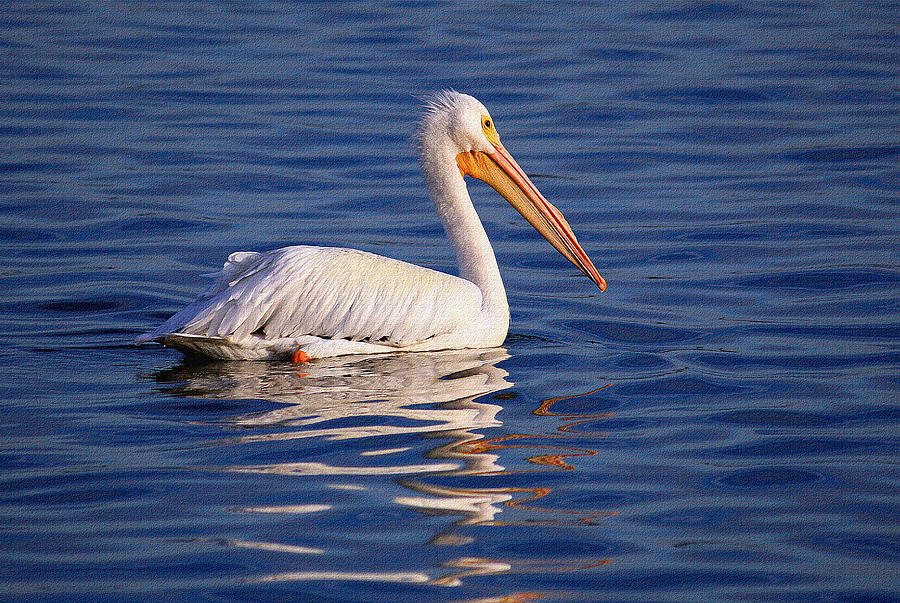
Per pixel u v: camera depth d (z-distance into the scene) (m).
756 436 10.61
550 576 8.08
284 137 22.38
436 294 13.09
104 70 26.45
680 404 11.44
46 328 13.72
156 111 23.69
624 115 23.91
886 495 9.40
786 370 12.48
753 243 17.28
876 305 14.67
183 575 7.98
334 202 19.22
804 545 8.59
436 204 14.38
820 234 17.55
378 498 9.13
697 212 18.69
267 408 11.02
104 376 11.98
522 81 26.08
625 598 7.83
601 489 9.45
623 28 30.88
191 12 32.34
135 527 8.62
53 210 18.39
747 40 29.50
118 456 9.84
